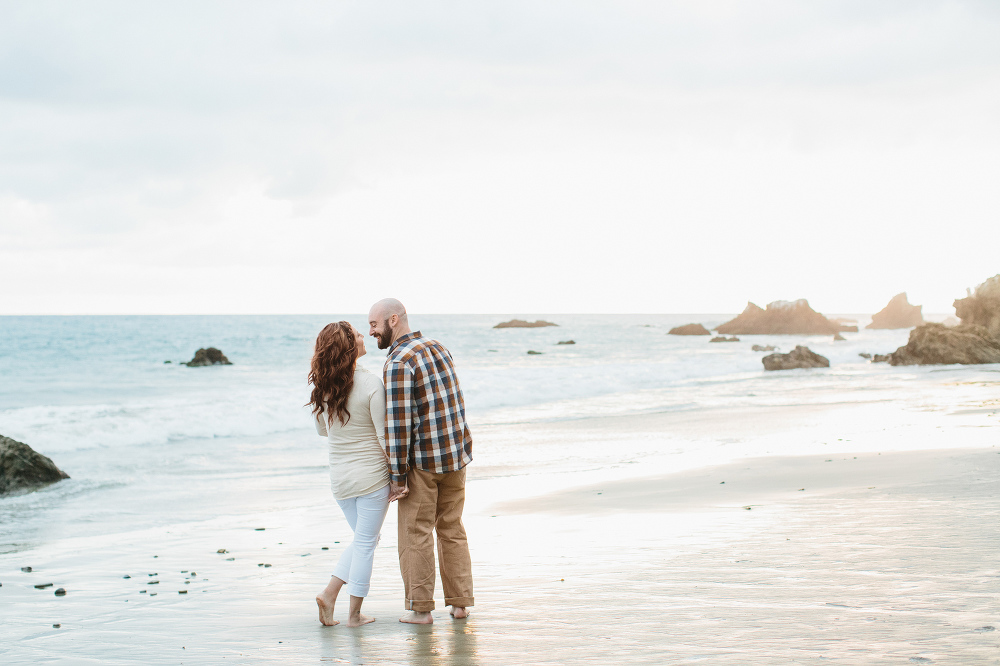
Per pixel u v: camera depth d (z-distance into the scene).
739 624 3.21
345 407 3.75
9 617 4.09
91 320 143.12
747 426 13.35
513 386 21.59
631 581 4.15
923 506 5.76
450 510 3.80
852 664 2.64
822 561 4.27
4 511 7.98
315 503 8.15
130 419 14.34
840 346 47.75
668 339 74.19
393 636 3.46
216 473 10.15
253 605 4.27
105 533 6.96
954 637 2.87
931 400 16.38
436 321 166.50
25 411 15.08
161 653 3.31
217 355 41.22
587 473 9.09
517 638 3.26
